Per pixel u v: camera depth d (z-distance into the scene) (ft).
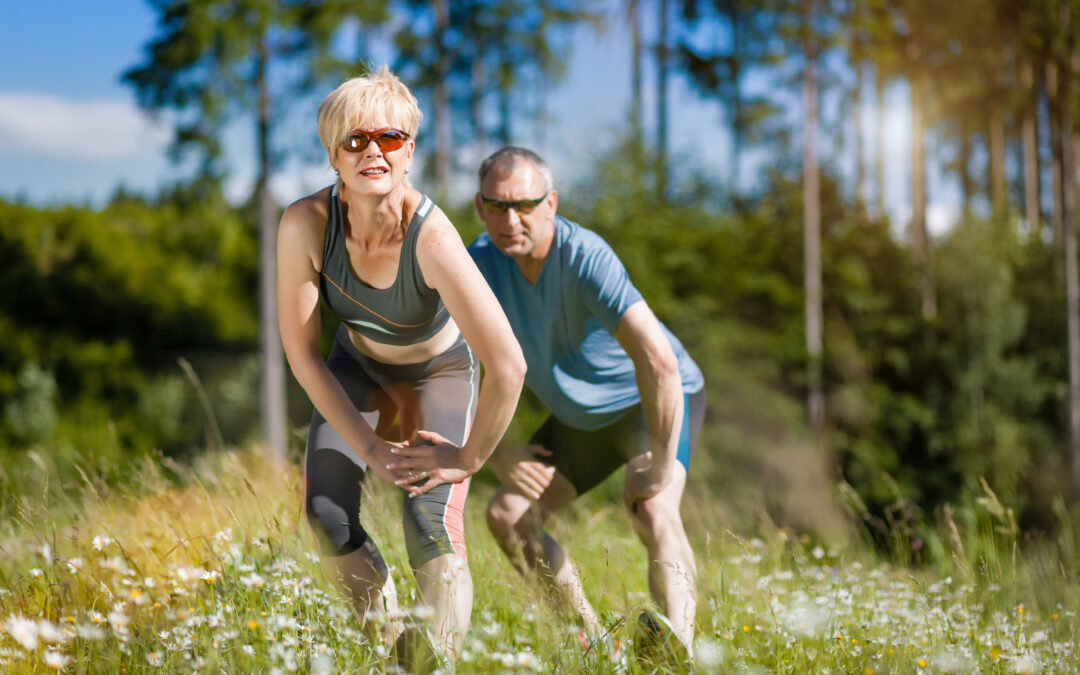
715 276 61.62
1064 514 12.14
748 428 55.88
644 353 9.04
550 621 7.92
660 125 84.64
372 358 8.16
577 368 9.97
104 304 89.30
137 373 81.51
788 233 79.00
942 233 82.53
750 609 9.17
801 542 13.24
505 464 9.87
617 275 9.16
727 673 7.62
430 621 7.02
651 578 9.05
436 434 7.51
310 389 7.54
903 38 78.84
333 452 7.95
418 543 7.50
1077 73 76.43
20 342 82.23
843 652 8.45
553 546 9.72
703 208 63.77
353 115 6.64
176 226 89.97
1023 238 81.41
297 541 9.23
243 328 88.99
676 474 9.79
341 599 7.78
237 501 10.32
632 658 7.84
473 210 51.60
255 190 61.87
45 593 7.84
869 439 65.21
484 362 6.97
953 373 70.28
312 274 7.33
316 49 60.54
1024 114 83.46
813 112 74.23
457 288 6.88
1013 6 75.36
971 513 11.91
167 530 9.85
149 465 10.89
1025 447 64.49
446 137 88.33
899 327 74.38
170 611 7.44
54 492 9.82
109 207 97.66
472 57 91.04
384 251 7.10
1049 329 74.23
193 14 57.72
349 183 6.78
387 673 6.72
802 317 68.54
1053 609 10.59
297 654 6.93
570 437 10.50
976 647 8.75
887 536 12.62
